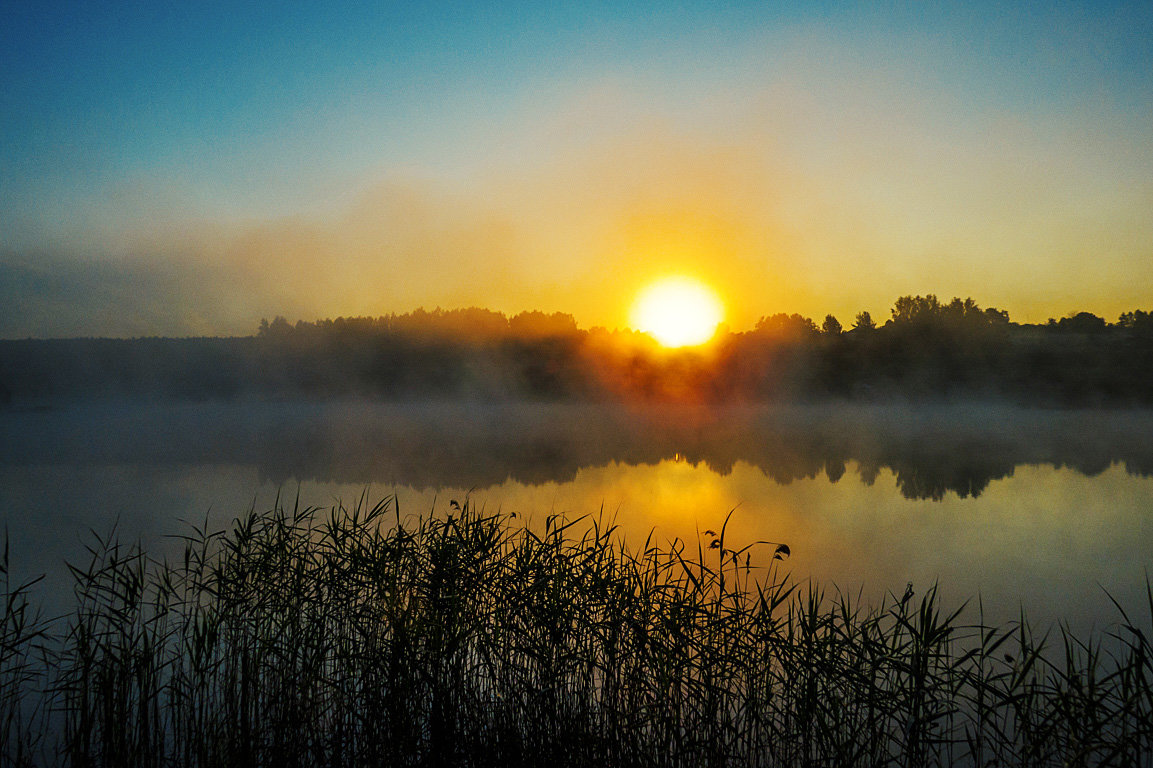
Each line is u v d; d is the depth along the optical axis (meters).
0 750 3.74
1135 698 3.22
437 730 3.66
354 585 4.43
